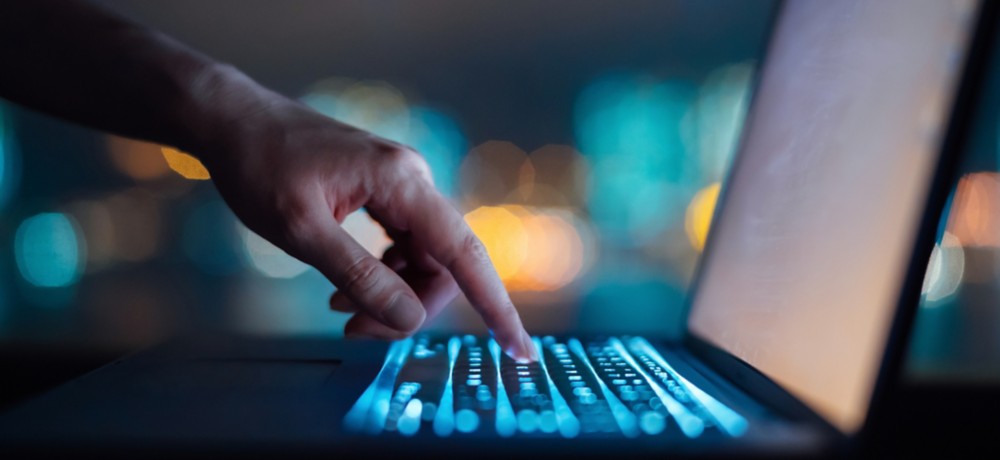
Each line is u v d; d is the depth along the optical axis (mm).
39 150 11953
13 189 11656
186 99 1012
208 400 668
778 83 1054
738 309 905
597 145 12555
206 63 1046
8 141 11828
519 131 13031
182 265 9273
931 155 587
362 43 13094
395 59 13188
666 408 633
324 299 5059
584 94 12969
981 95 580
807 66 947
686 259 10172
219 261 8891
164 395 693
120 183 11844
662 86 12102
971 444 782
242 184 975
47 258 10117
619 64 12555
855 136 736
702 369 863
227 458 554
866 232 651
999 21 581
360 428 578
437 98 13070
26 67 1080
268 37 12914
